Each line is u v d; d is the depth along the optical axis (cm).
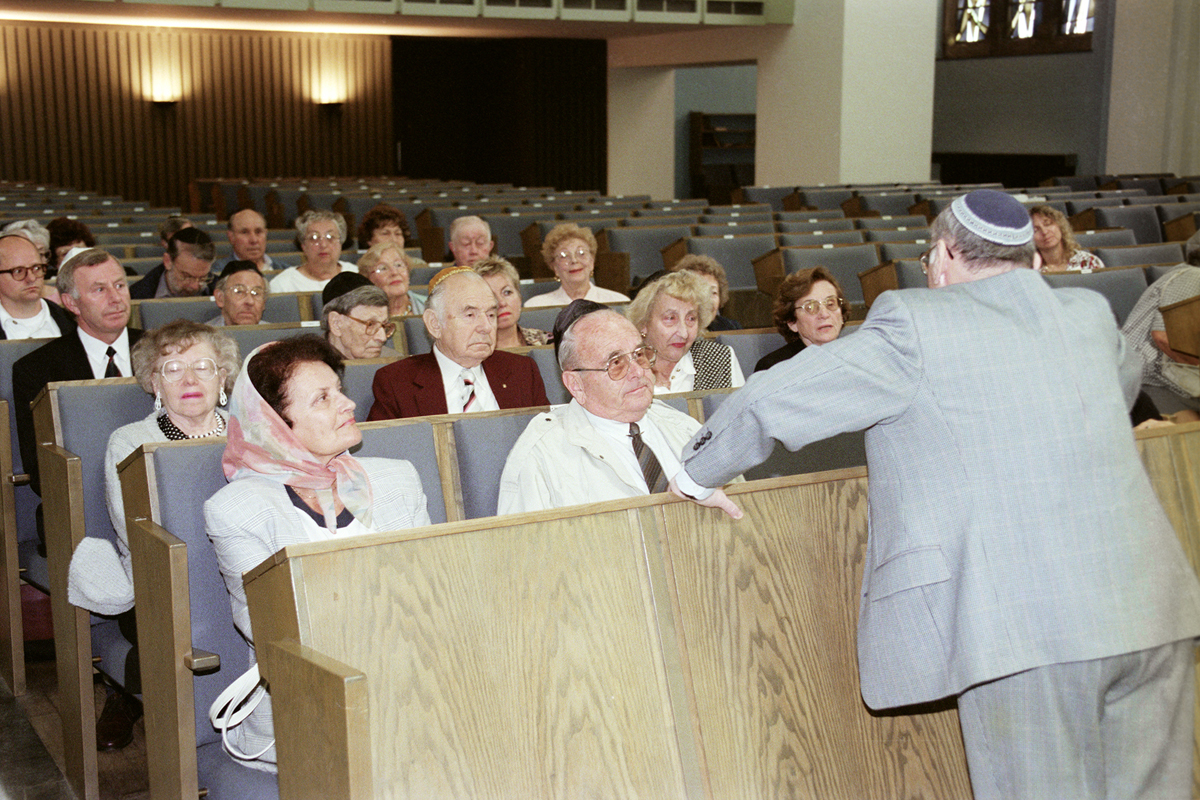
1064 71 1861
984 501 162
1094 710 160
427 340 410
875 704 174
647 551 198
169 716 217
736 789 195
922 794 212
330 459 225
